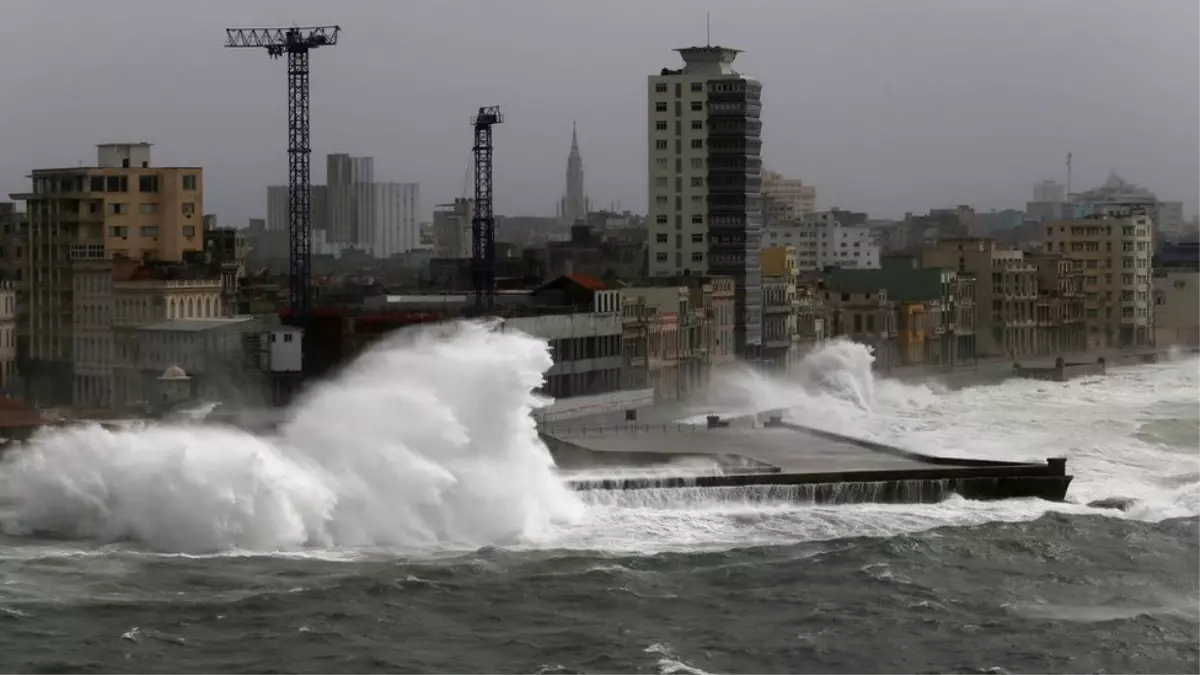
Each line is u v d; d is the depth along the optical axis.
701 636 190.88
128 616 194.50
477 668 179.75
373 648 185.25
